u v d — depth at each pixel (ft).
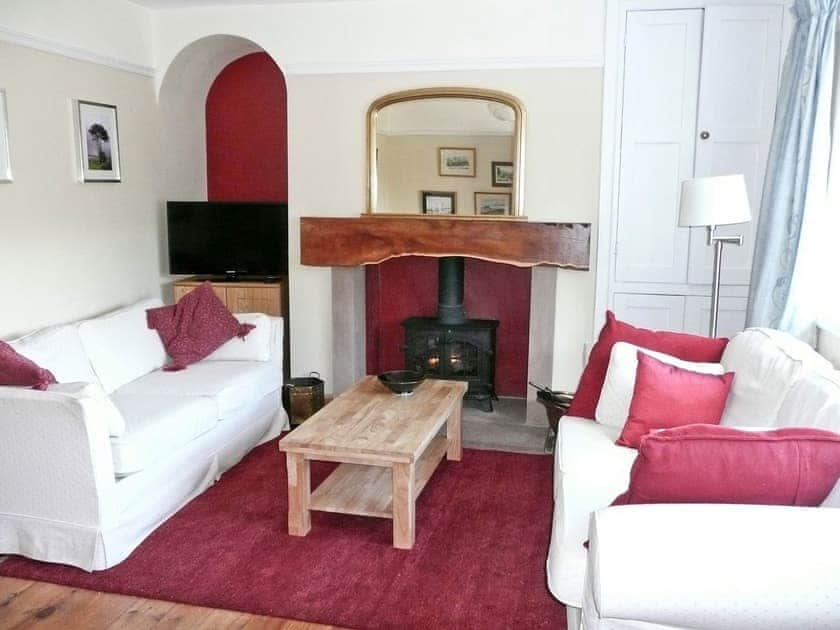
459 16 15.16
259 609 8.80
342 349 16.48
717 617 5.55
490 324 16.71
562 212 15.24
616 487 8.45
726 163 14.49
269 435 14.76
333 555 10.09
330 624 8.52
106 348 12.84
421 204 15.92
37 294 13.55
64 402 9.23
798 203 11.28
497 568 9.77
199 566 9.78
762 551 5.52
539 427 15.48
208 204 16.84
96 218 15.07
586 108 14.84
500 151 15.39
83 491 9.48
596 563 5.67
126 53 15.70
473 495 12.09
